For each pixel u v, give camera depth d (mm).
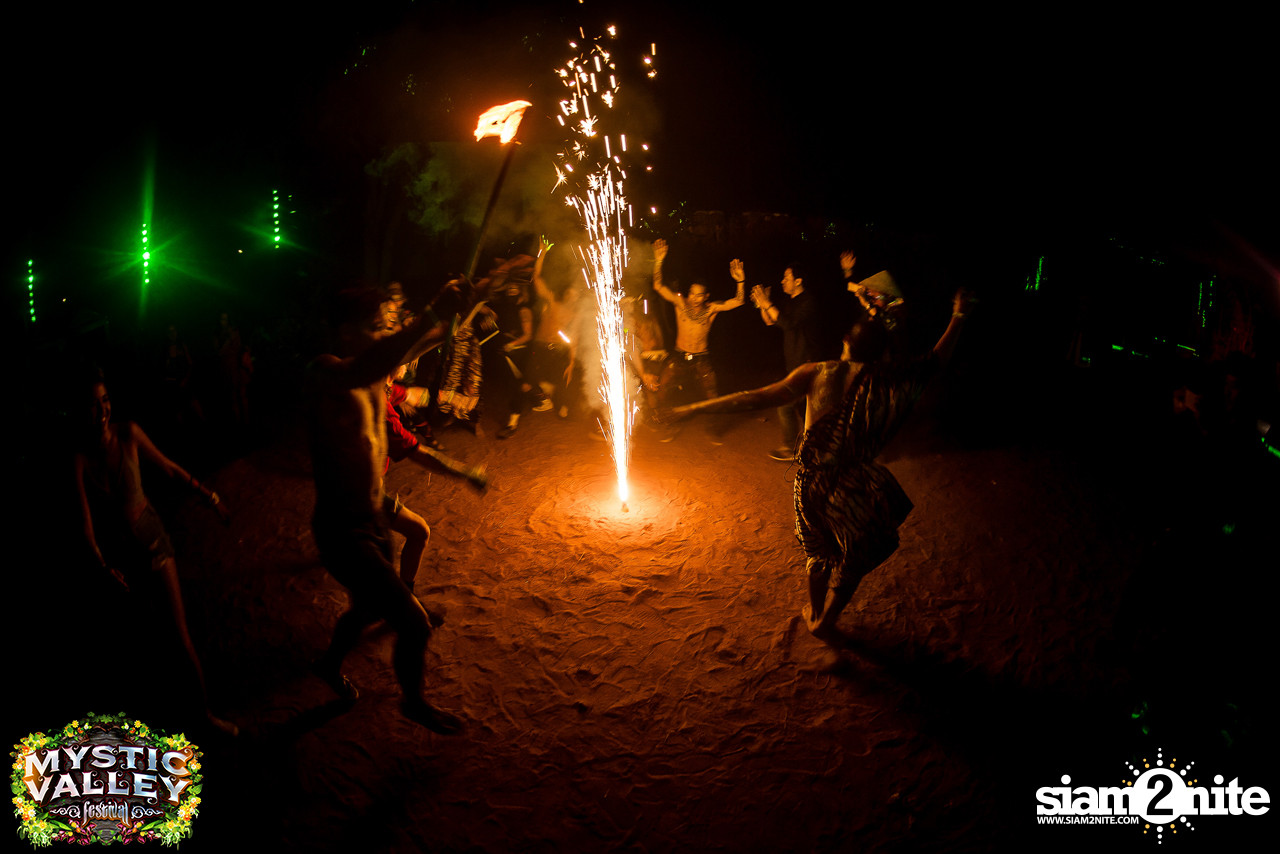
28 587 6395
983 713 5051
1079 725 4914
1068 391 11594
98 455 4543
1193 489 5023
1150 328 12188
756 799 4477
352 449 4590
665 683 5418
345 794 4527
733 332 16422
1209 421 6086
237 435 10188
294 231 17219
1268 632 4492
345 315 4812
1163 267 11938
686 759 4770
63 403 8906
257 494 8344
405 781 4625
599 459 9359
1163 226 11695
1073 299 13414
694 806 4445
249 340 14141
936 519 7609
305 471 8992
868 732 4930
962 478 8516
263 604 6352
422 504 8172
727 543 7293
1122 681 5262
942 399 10766
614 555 7105
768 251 22203
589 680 5469
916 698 5195
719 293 19406
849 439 5105
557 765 4746
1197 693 4594
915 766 4660
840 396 5129
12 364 9672
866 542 5113
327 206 17781
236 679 5480
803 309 9125
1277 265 9547
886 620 6035
